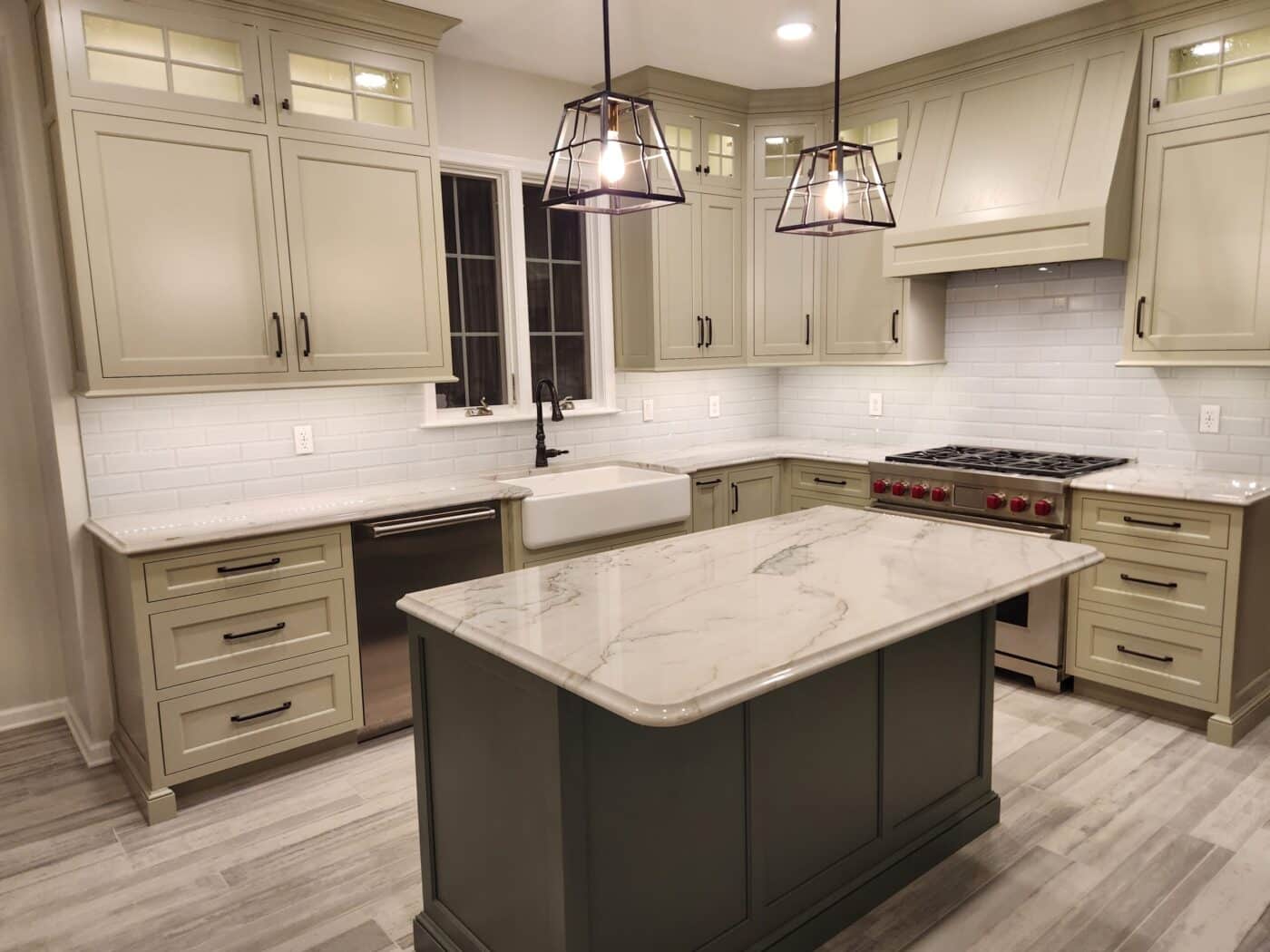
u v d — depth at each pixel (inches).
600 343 171.5
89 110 103.4
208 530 108.6
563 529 137.7
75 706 132.5
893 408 181.5
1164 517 122.7
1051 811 104.8
